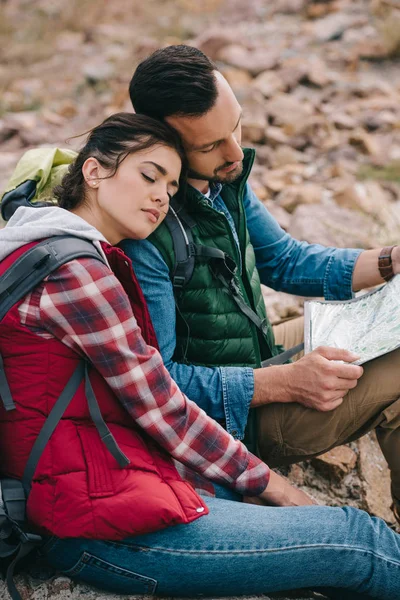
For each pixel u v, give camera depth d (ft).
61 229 5.98
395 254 8.26
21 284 5.82
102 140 6.44
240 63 22.86
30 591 6.46
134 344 6.05
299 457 7.54
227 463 6.58
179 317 7.30
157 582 6.15
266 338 7.84
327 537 6.31
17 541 6.06
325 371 6.91
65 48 28.94
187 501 6.09
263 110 19.56
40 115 22.06
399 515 7.73
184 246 7.08
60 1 32.71
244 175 7.76
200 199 7.14
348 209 15.17
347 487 8.84
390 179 17.19
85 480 5.85
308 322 7.67
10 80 26.12
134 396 6.08
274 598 6.73
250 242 8.61
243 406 7.15
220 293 7.36
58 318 5.83
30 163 7.54
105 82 25.05
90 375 6.08
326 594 6.81
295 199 15.23
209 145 6.91
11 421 5.99
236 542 6.13
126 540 6.03
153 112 6.84
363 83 22.25
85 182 6.53
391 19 24.58
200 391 7.11
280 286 8.81
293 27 26.78
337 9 27.63
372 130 19.57
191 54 6.79
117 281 5.97
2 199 7.45
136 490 5.88
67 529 5.84
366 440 9.45
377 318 7.47
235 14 29.19
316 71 22.11
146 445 6.39
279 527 6.25
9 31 30.94
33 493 5.92
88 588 6.48
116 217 6.45
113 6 32.24
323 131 18.99
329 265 8.52
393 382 7.05
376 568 6.37
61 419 5.96
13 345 5.90
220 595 6.47
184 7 30.99
